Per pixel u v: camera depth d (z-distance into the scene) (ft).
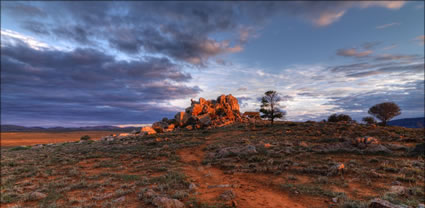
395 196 28.22
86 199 31.19
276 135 121.80
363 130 121.60
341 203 26.07
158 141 126.52
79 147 131.95
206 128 228.63
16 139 542.16
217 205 26.37
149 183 39.99
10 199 33.50
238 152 68.90
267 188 36.04
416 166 43.39
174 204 26.05
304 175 42.11
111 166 63.67
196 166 59.67
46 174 53.83
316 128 141.79
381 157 53.42
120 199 30.12
